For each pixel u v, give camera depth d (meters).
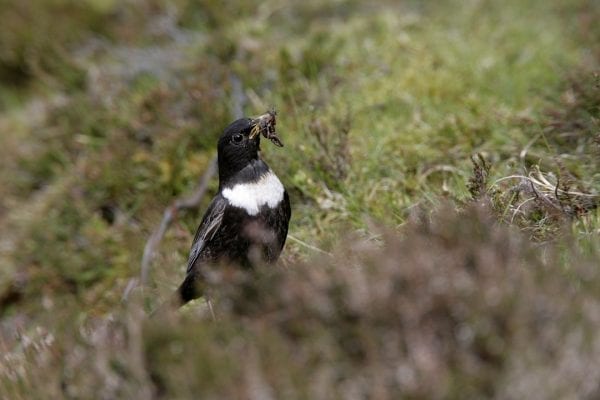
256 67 13.20
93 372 6.61
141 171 12.26
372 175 10.63
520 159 9.70
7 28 17.92
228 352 6.12
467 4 14.91
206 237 8.89
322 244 9.07
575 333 5.69
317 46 13.60
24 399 7.04
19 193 13.74
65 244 12.27
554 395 5.51
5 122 16.20
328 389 5.72
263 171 8.95
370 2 15.83
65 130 13.81
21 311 11.98
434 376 5.61
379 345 5.91
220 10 16.03
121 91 13.94
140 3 16.92
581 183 8.77
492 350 5.75
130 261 11.42
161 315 6.88
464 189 9.51
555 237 7.66
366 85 12.61
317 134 10.96
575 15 13.73
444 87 12.01
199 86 12.77
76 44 17.11
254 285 6.64
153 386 6.29
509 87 11.89
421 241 6.54
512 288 5.95
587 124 9.88
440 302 5.91
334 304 6.12
